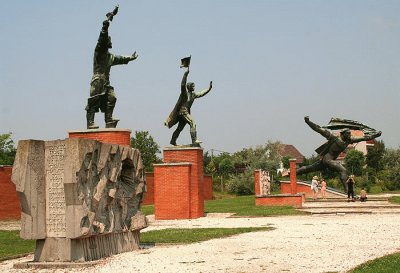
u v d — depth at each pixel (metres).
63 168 13.07
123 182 16.34
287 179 65.75
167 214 30.09
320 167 51.03
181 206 29.98
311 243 15.95
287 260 12.59
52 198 13.23
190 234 19.52
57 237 13.16
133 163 16.34
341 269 11.12
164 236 19.20
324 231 19.77
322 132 49.34
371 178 78.31
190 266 12.02
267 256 13.33
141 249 16.03
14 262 13.99
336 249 14.41
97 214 13.93
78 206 12.96
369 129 49.88
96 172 13.95
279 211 31.58
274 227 21.95
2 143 67.25
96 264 12.93
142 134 67.56
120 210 15.40
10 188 32.12
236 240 17.22
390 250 14.07
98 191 13.84
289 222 24.81
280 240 16.95
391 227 21.06
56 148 13.23
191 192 30.30
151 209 38.59
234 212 32.53
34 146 13.09
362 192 41.84
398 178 73.56
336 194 50.38
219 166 88.75
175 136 31.78
